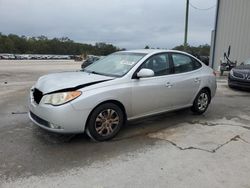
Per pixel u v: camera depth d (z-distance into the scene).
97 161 3.72
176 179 3.30
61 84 4.19
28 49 100.56
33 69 23.78
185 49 20.88
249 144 4.50
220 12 19.73
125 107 4.58
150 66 5.01
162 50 5.43
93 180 3.23
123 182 3.20
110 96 4.30
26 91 9.55
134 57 5.10
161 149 4.18
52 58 75.19
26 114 5.95
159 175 3.38
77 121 4.03
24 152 3.93
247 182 3.28
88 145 4.23
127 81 4.58
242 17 18.69
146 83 4.82
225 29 19.66
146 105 4.89
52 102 4.00
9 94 8.80
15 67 26.81
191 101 5.96
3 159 3.70
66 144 4.25
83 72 5.10
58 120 3.94
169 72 5.36
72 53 106.25
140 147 4.23
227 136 4.85
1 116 5.76
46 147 4.12
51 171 3.41
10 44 95.31
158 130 5.08
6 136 4.54
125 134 4.80
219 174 3.45
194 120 5.82
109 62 5.29
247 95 9.46
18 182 3.14
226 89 10.80
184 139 4.64
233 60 19.41
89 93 4.11
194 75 5.91
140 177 3.32
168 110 5.41
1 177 3.24
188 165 3.67
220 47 20.09
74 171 3.43
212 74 6.46
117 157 3.86
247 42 18.61
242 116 6.32
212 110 6.87
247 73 10.03
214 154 4.05
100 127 4.34
